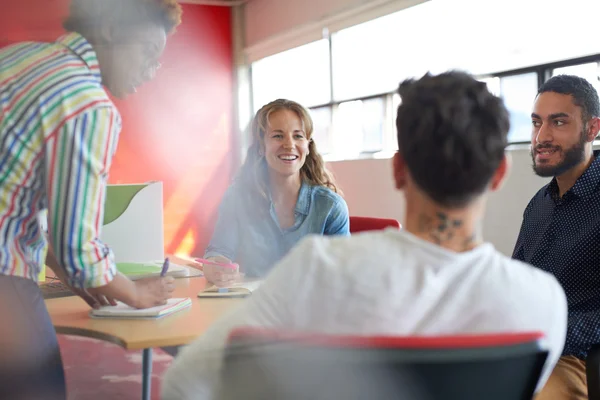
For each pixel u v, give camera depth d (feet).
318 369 2.50
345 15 19.48
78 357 11.92
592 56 12.41
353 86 19.71
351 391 2.53
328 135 21.07
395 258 2.82
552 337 2.96
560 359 5.77
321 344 2.46
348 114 20.02
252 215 7.61
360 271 2.77
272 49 23.39
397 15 17.67
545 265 6.26
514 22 14.11
